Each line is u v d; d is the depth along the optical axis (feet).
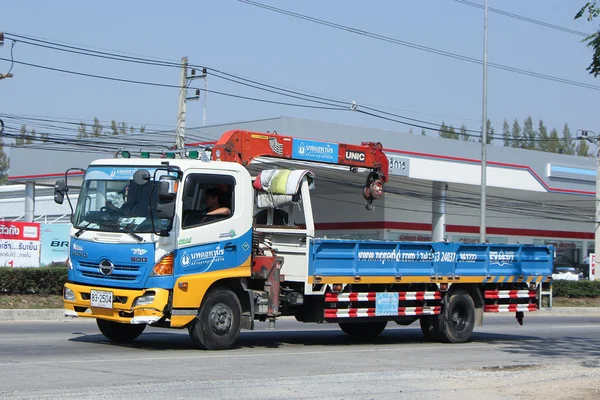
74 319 68.08
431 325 55.42
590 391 32.86
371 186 56.90
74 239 42.34
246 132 49.01
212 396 28.91
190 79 107.55
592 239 207.00
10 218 193.67
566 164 168.35
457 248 55.67
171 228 40.40
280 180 46.34
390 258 51.57
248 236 44.32
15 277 72.33
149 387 30.30
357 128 129.90
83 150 147.64
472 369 39.47
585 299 117.70
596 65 46.80
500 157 153.28
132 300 39.93
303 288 47.44
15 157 159.63
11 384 30.50
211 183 42.75
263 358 41.70
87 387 30.09
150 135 141.49
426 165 138.62
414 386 32.89
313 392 30.60
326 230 171.12
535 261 60.85
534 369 39.81
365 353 47.11
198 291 41.57
